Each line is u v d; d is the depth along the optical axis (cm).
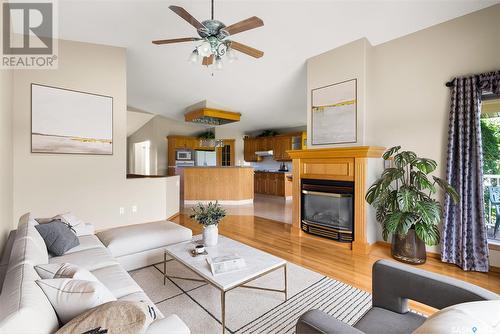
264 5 268
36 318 82
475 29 272
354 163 324
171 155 895
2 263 170
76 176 355
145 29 323
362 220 318
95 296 104
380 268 134
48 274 120
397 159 277
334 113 357
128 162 1075
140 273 253
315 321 97
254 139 934
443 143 293
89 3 267
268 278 249
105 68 372
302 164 386
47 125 334
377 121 347
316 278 249
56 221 235
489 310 80
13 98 313
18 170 318
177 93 584
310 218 384
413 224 279
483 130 300
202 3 266
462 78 272
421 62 309
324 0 259
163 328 97
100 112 370
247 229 429
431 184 267
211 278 172
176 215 531
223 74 477
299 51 369
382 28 307
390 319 121
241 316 188
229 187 689
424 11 274
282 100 583
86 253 208
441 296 115
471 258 267
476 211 266
